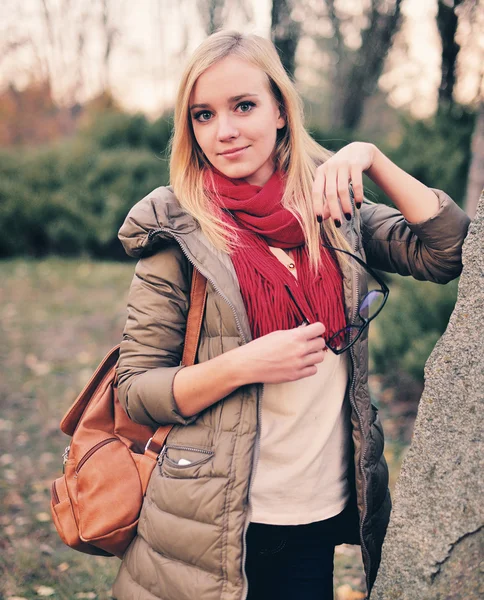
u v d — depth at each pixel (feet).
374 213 5.79
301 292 4.92
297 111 5.26
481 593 4.27
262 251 4.99
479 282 4.66
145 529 4.95
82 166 38.14
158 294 4.92
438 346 4.81
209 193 5.10
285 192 5.23
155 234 4.80
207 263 4.76
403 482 4.83
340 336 5.04
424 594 4.57
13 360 20.18
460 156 25.07
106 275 33.12
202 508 4.66
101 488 5.09
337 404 5.16
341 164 4.83
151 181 37.73
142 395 4.81
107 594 9.02
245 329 4.75
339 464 5.32
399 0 25.49
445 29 17.98
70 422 5.52
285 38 21.88
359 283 5.07
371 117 50.08
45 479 12.86
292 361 4.51
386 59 31.55
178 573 4.73
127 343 4.99
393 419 14.83
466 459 4.52
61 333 23.25
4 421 15.62
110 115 41.42
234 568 4.59
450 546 4.49
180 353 5.12
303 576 5.24
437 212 5.11
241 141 4.97
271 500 5.04
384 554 4.85
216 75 4.88
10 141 58.65
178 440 4.92
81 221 37.63
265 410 5.00
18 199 37.60
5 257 38.17
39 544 10.49
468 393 4.59
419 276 5.61
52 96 54.19
